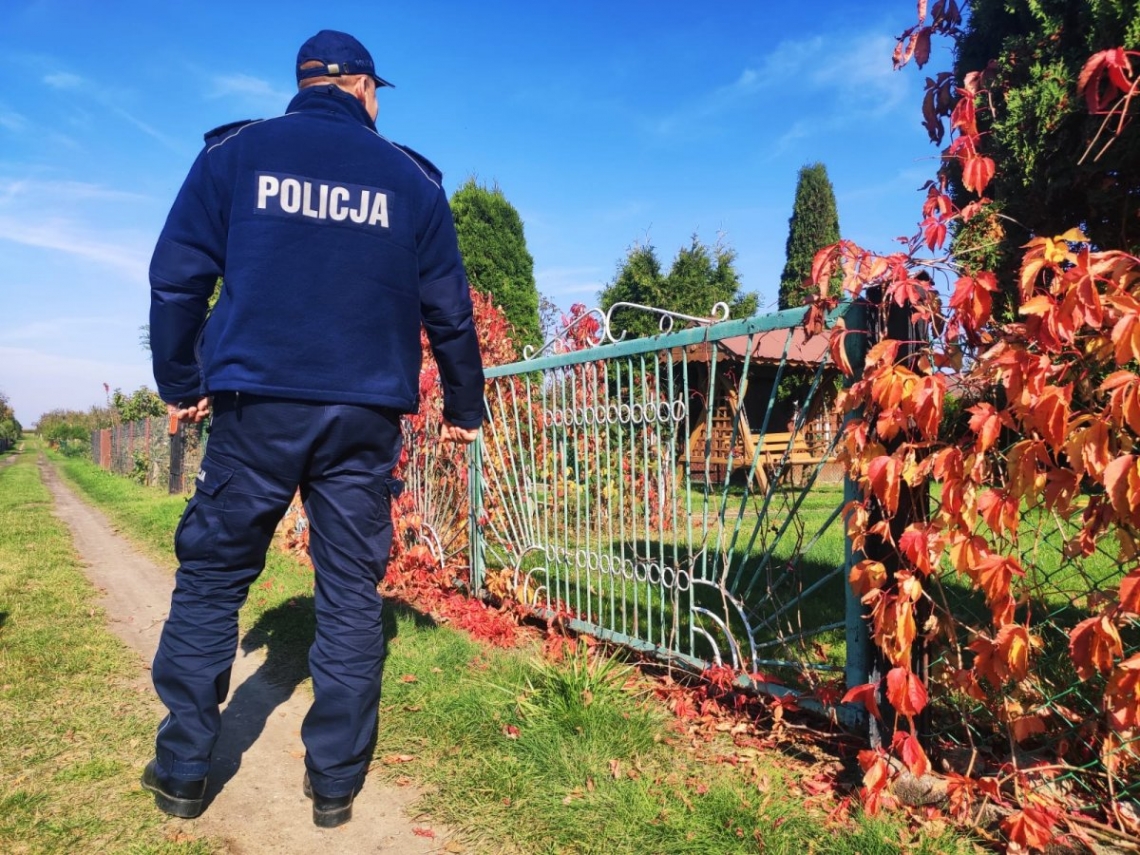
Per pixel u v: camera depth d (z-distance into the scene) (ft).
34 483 65.36
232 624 7.26
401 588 16.79
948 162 7.80
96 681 10.88
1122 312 5.22
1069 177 10.66
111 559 22.33
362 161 7.02
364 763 7.42
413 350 7.46
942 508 6.24
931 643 7.48
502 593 14.10
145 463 58.08
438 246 7.48
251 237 6.59
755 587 14.28
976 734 7.71
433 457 16.81
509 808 7.32
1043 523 6.77
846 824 6.91
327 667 7.17
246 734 9.46
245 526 6.89
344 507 7.16
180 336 6.76
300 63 7.63
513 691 9.66
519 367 13.28
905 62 8.24
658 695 10.15
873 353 6.70
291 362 6.63
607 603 13.91
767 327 8.58
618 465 11.08
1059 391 5.44
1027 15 11.86
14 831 6.85
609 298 61.21
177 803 7.16
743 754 8.45
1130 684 5.51
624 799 7.32
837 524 19.27
